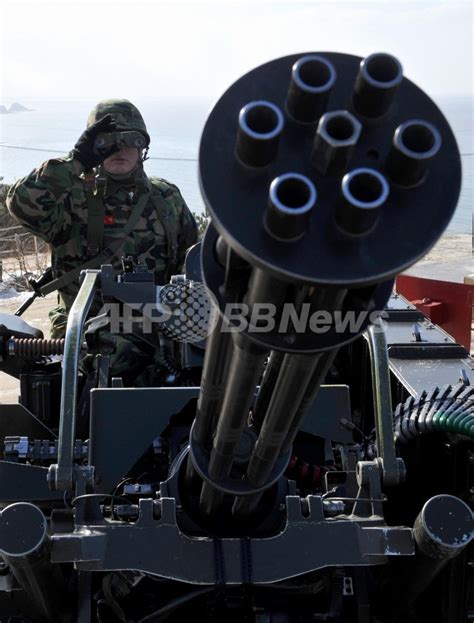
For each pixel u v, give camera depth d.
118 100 4.31
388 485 2.72
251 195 1.45
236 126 1.49
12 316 3.98
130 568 2.44
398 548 2.49
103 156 4.17
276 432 2.04
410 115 1.47
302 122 1.46
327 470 3.03
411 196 1.45
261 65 1.52
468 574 2.78
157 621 2.60
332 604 2.70
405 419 3.07
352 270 1.42
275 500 2.65
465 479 2.96
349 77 1.49
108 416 3.02
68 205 4.23
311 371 1.82
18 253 11.96
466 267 11.52
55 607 2.60
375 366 2.81
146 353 3.67
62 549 2.43
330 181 1.45
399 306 4.27
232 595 2.69
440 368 3.57
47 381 3.79
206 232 1.74
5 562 2.42
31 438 3.51
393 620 2.79
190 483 2.62
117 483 2.94
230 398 1.95
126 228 4.32
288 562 2.49
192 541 2.50
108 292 3.53
